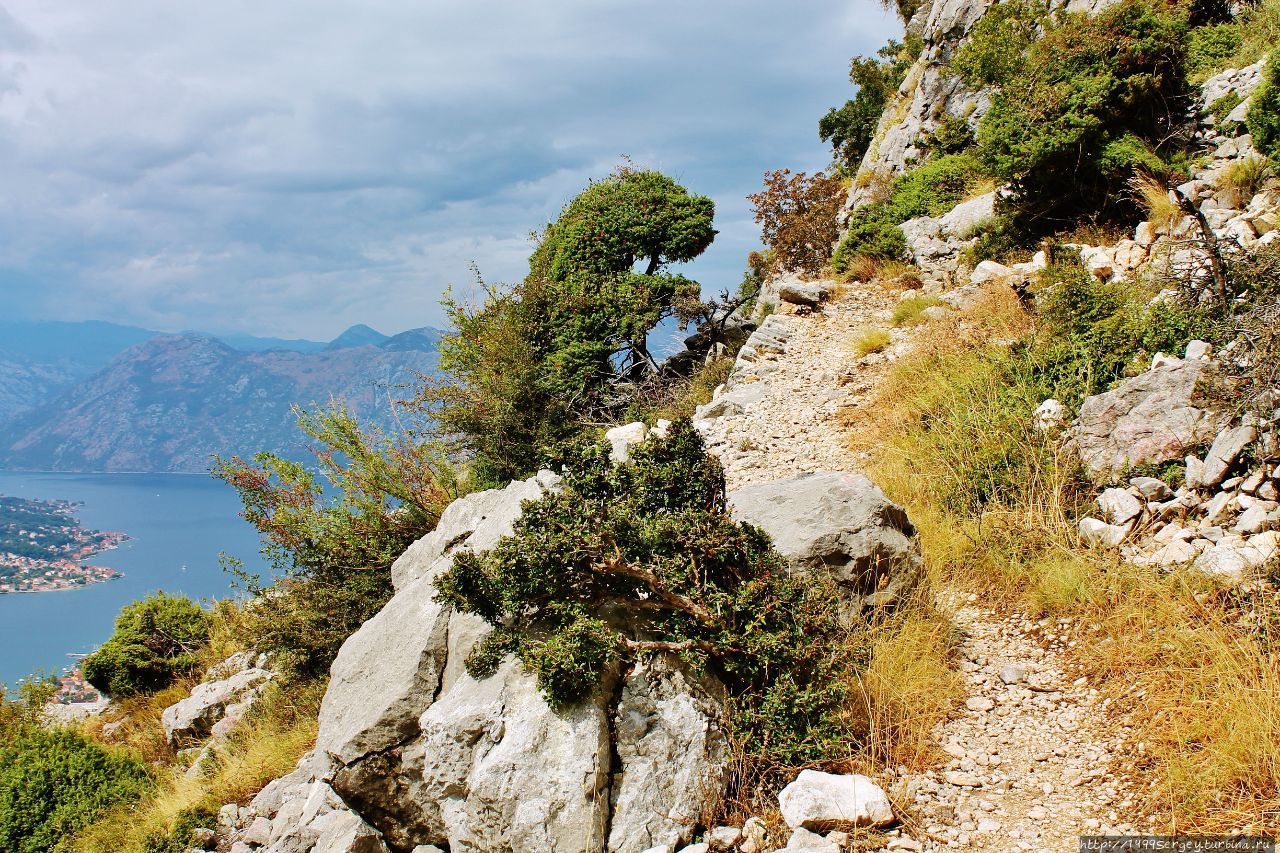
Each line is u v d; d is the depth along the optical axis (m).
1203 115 11.20
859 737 4.39
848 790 3.84
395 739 4.79
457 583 4.69
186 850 6.90
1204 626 4.43
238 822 6.88
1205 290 6.98
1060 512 5.93
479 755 4.12
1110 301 7.72
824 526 5.39
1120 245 9.91
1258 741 3.62
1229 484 5.32
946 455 7.31
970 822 3.76
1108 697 4.42
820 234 20.05
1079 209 12.07
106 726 13.84
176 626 15.48
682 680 4.25
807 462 8.98
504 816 3.92
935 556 6.02
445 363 16.14
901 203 17.47
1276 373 5.34
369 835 4.77
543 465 5.41
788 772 4.15
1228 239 6.79
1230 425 5.58
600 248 18.92
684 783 4.00
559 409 14.20
